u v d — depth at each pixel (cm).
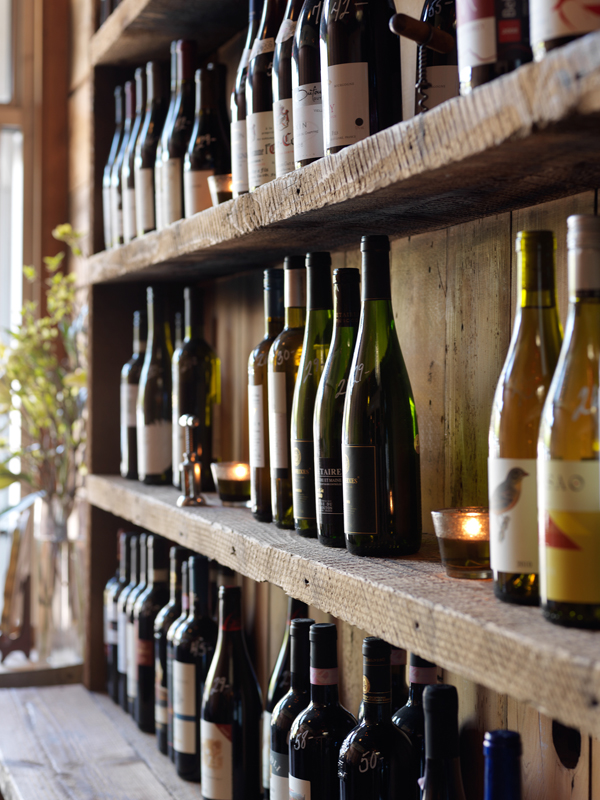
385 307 89
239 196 104
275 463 107
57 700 180
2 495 266
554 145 58
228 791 124
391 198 79
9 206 274
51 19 266
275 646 143
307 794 98
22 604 219
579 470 57
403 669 106
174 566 150
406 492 88
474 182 71
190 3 141
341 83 81
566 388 60
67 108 266
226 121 147
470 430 95
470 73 63
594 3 53
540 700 53
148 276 165
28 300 268
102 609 187
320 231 102
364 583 74
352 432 86
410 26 69
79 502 241
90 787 134
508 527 64
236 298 159
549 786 82
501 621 59
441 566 80
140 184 154
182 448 151
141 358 170
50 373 209
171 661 143
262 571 95
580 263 58
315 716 99
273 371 107
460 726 96
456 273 98
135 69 180
